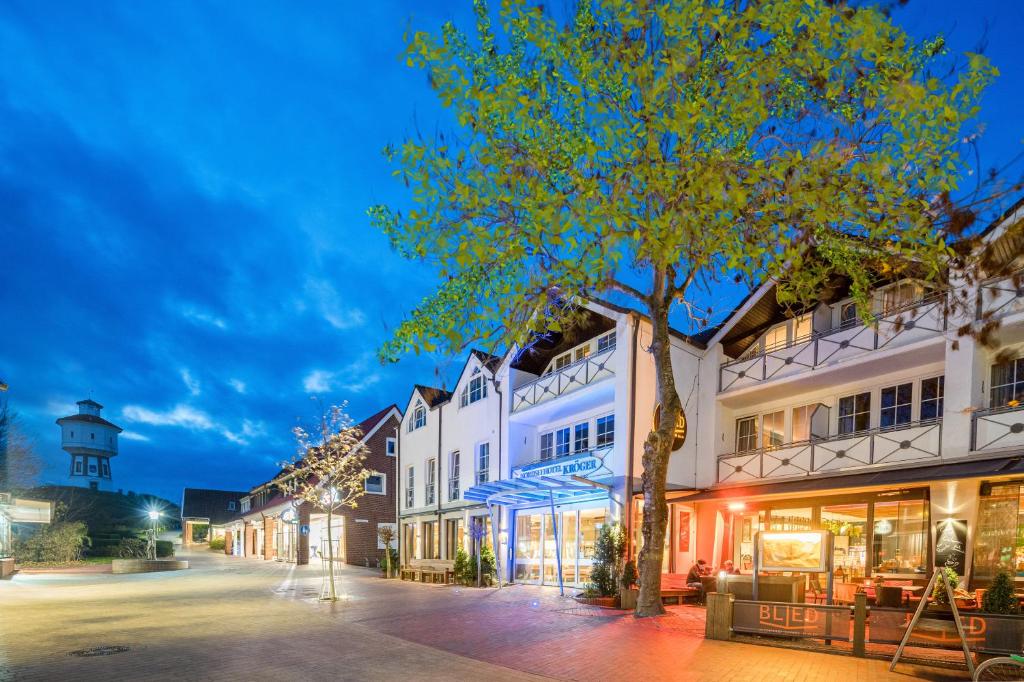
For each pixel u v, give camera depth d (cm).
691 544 1927
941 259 819
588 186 741
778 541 1095
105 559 3938
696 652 971
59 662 922
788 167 750
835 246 970
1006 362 1345
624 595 1499
